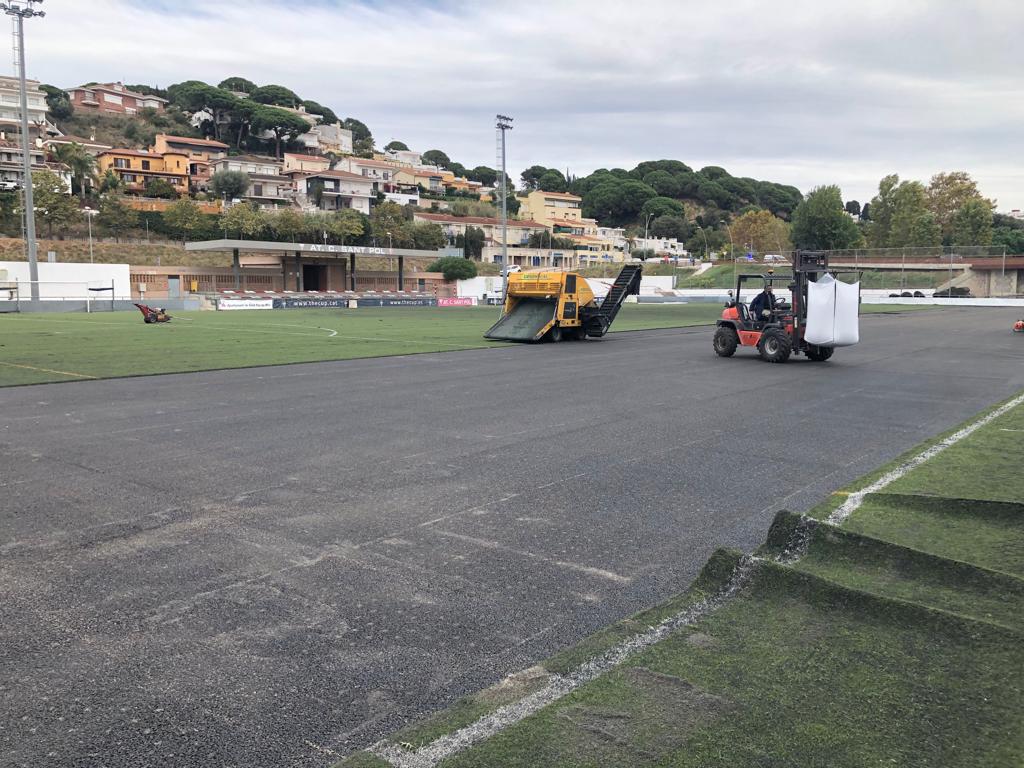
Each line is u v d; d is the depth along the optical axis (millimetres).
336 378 13008
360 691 2826
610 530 4828
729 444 7559
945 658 2918
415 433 8109
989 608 3348
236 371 14023
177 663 3041
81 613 3525
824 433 8156
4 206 60531
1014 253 59094
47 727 2578
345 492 5715
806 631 3195
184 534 4699
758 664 2914
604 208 141000
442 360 16172
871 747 2342
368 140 151750
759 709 2582
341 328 27062
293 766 2359
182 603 3643
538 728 2490
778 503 5469
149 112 118375
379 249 63094
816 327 15078
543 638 3275
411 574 4039
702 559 4312
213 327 27156
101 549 4418
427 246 79375
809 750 2330
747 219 102562
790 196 170750
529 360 16219
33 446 7379
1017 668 2809
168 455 7000
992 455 6797
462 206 107875
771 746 2355
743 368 14758
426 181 122062
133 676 2936
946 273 60500
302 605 3625
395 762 2322
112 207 66375
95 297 47438
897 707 2576
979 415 9094
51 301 40312
